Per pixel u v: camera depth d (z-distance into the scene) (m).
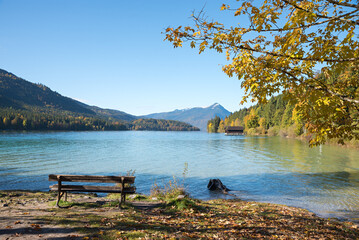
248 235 6.39
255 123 154.00
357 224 9.13
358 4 3.92
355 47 4.58
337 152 39.59
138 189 16.81
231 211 9.57
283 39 4.89
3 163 28.61
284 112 113.62
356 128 5.12
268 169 24.86
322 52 4.47
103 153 42.78
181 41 4.84
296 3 4.33
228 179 20.28
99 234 5.58
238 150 47.84
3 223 6.03
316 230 7.40
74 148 50.88
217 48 4.81
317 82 4.77
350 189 15.92
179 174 22.97
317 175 20.94
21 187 16.83
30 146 51.78
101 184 18.53
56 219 6.52
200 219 7.77
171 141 85.44
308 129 5.92
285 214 9.48
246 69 5.05
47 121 193.12
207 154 41.69
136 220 6.96
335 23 4.30
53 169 25.39
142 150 50.12
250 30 4.59
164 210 8.78
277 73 4.74
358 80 5.20
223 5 4.57
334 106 4.92
